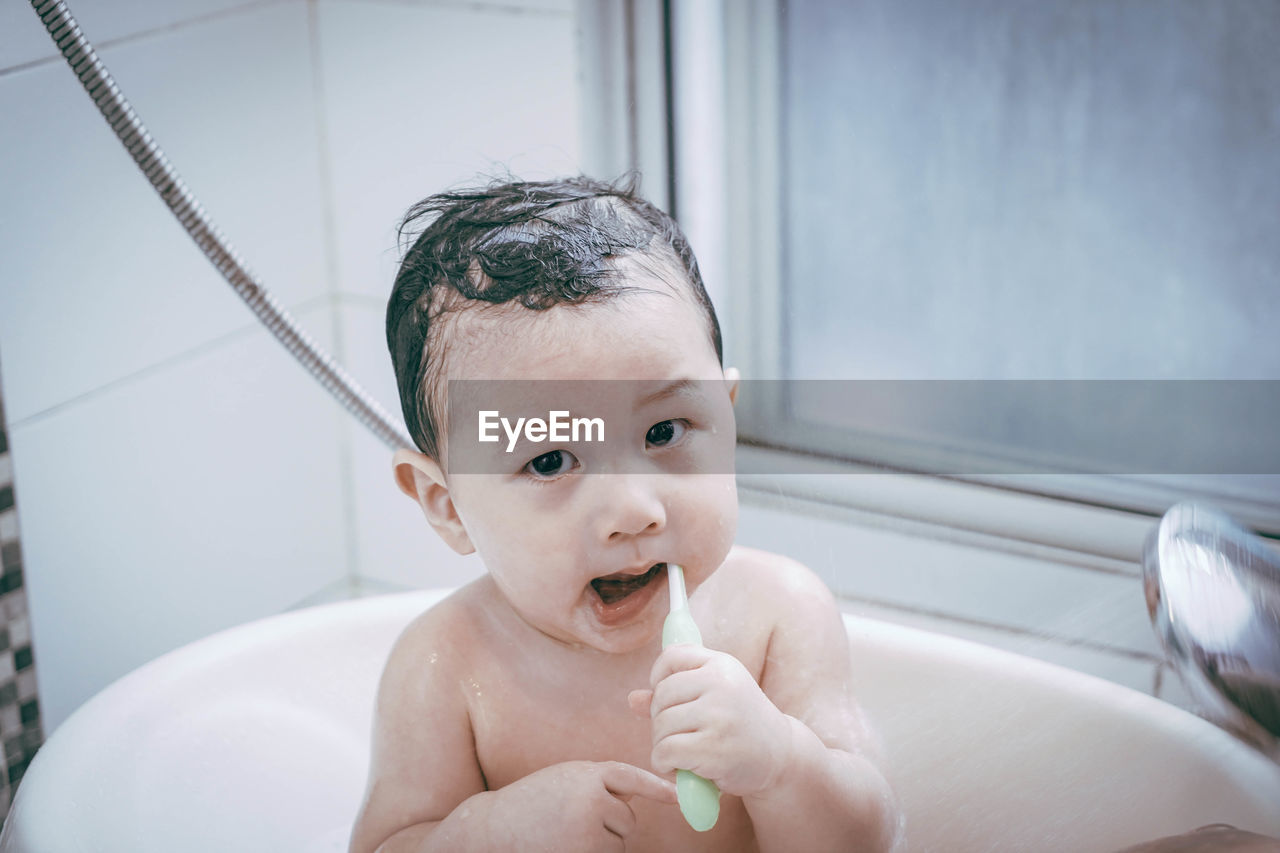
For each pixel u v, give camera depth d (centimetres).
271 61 142
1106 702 88
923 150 140
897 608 106
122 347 129
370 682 107
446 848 72
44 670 123
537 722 80
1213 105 127
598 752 79
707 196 144
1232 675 82
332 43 146
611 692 80
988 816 85
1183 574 86
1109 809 83
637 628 72
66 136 121
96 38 122
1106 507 122
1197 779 82
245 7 138
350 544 161
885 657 96
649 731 79
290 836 96
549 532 70
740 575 86
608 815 71
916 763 88
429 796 79
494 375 71
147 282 131
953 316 142
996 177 138
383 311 152
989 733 90
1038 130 135
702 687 67
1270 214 128
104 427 128
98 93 103
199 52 133
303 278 150
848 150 142
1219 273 131
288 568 152
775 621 84
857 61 139
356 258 153
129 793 88
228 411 142
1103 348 137
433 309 75
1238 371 132
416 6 142
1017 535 116
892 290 144
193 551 139
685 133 141
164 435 134
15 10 116
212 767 95
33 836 78
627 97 139
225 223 139
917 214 142
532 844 70
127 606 132
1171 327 134
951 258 141
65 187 122
